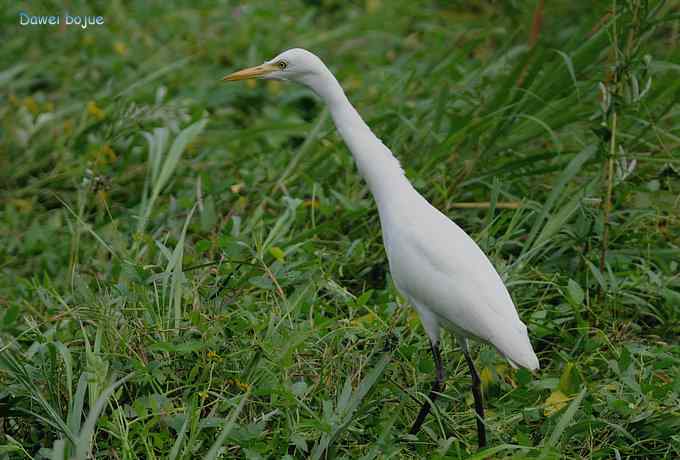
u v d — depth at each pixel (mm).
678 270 10211
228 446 7746
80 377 7777
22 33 17719
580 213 10086
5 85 16000
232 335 8398
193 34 17406
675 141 11258
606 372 8719
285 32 17688
